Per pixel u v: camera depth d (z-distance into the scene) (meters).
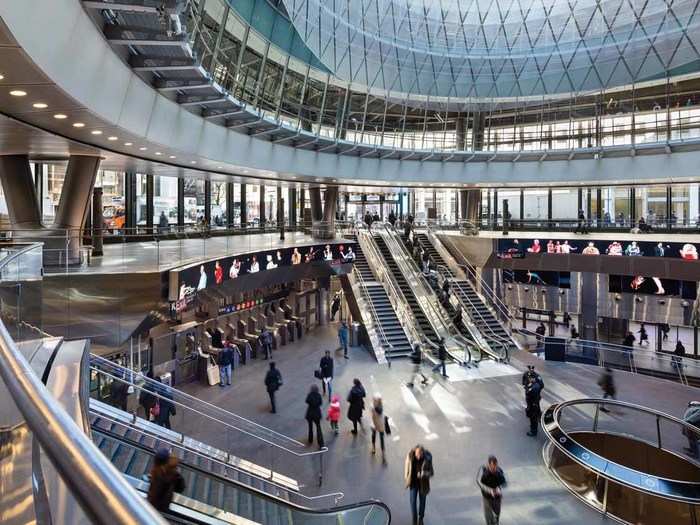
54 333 10.66
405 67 28.64
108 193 25.23
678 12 26.12
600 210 37.41
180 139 15.16
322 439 11.64
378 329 21.33
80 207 14.71
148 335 14.88
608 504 9.66
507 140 31.72
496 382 16.78
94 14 8.38
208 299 15.98
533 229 31.62
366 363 18.94
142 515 0.60
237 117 18.06
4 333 1.49
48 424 0.90
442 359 17.36
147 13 8.88
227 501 7.41
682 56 26.31
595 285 31.28
